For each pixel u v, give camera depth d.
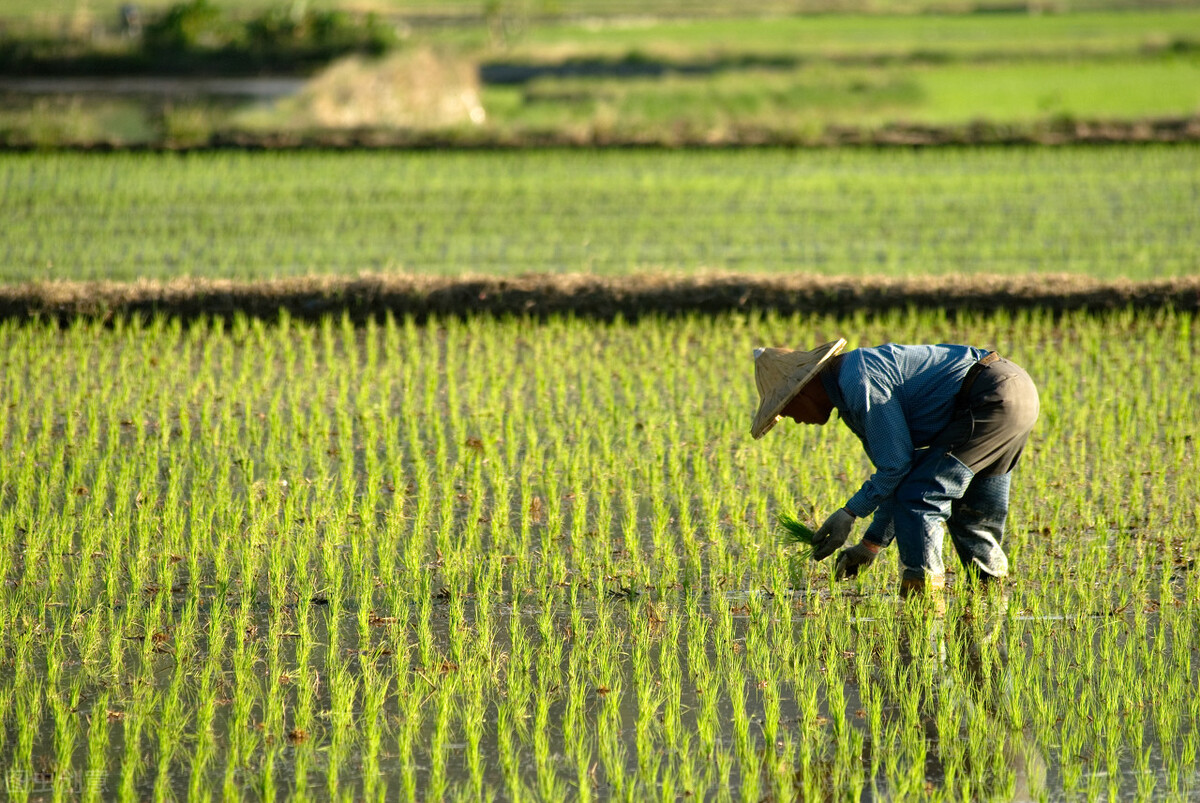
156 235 38.56
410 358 26.56
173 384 24.98
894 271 34.09
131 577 16.48
